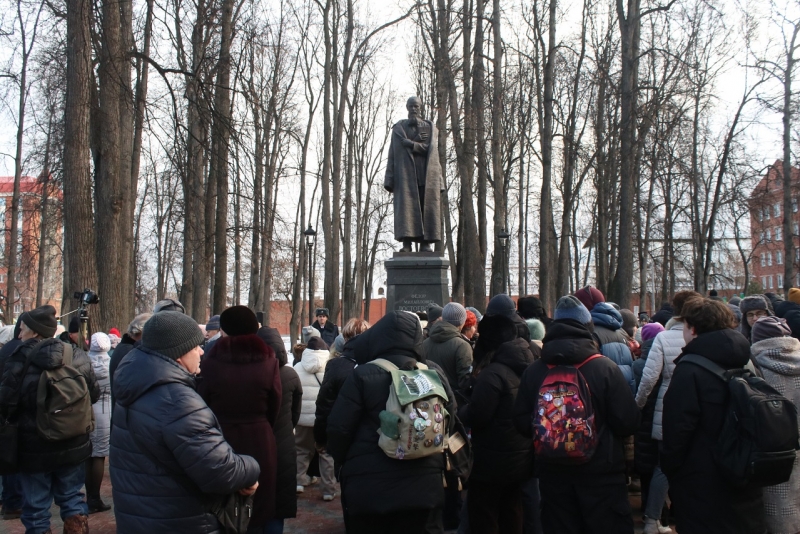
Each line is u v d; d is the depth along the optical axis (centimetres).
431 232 1086
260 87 2384
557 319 411
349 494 362
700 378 358
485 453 450
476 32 1844
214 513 310
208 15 1184
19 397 475
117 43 1039
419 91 2712
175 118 1102
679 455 360
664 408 370
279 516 468
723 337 364
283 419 482
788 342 436
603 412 381
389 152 1112
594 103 2619
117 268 1045
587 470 377
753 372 382
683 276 3622
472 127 1845
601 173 2397
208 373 426
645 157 2302
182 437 292
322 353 699
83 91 973
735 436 339
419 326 394
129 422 303
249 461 315
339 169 2297
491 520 463
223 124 1113
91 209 980
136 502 297
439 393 359
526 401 400
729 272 3647
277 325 4878
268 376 429
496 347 469
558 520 388
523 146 2675
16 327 541
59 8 1087
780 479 331
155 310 534
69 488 504
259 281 2238
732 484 343
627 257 1709
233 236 1483
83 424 491
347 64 2300
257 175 1602
